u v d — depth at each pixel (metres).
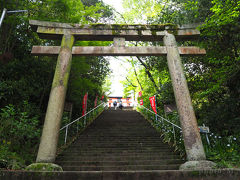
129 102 23.89
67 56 5.36
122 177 3.49
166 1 9.66
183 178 3.57
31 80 7.52
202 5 6.41
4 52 6.92
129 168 4.59
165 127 7.70
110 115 12.93
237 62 5.54
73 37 5.78
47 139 4.29
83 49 5.61
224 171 3.64
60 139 6.69
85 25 5.89
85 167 4.56
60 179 3.46
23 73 7.44
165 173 3.59
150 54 5.74
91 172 3.52
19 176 3.48
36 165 3.88
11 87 6.37
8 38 6.93
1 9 6.42
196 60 7.83
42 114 7.91
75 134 7.79
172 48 5.67
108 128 9.05
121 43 5.79
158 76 11.78
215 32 5.81
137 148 6.28
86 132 8.32
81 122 8.99
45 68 8.29
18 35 7.60
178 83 5.13
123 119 11.52
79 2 8.02
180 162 5.01
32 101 7.89
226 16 4.89
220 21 5.27
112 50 5.63
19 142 5.40
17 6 6.64
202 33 6.01
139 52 5.65
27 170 3.66
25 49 7.91
